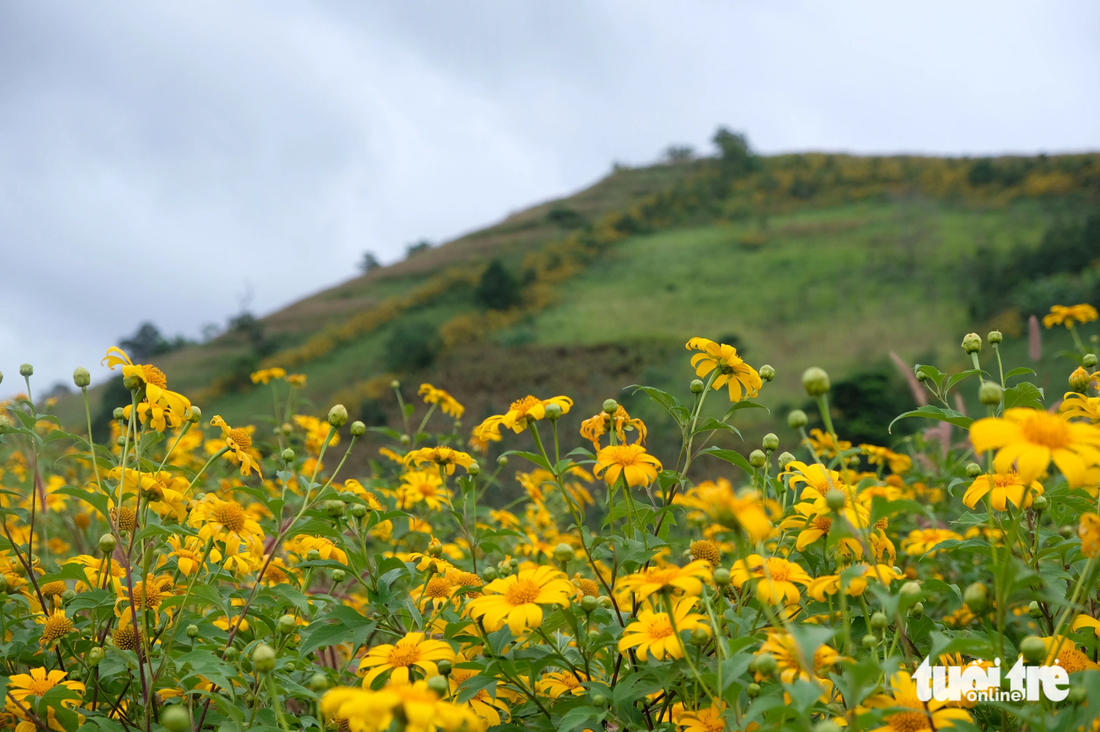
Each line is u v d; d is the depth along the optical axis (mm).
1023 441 1482
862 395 15961
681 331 39812
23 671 2400
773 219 62469
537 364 36469
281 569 2412
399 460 4738
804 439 1674
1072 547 1924
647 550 2076
